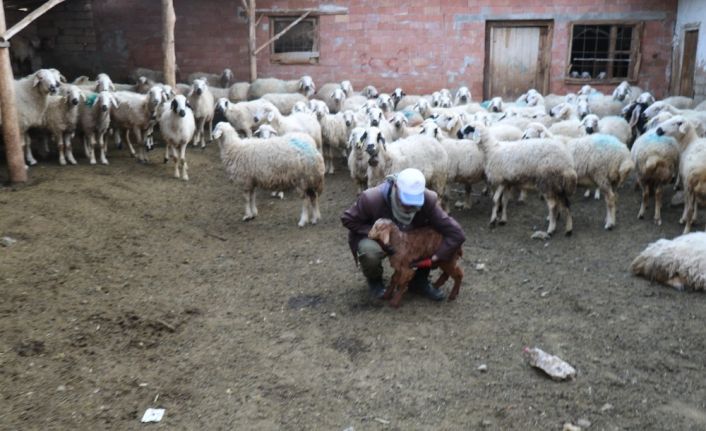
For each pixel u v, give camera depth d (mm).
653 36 15008
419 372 3963
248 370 4016
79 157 10094
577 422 3387
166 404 3625
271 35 16172
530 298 5125
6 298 4789
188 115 9227
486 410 3531
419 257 4754
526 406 3562
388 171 7000
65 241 6172
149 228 7004
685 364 3994
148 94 9727
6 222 6375
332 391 3764
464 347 4285
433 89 15984
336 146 10570
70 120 9141
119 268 5734
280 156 7031
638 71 15273
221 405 3619
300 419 3482
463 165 7438
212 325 4668
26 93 8539
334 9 15805
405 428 3383
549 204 6762
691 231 6812
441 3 15453
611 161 6766
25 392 3656
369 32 15836
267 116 9406
